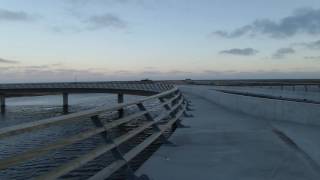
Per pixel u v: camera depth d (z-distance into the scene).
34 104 149.50
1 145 29.52
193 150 11.40
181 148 11.73
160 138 12.40
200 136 14.02
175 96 19.92
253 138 13.50
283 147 11.73
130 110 37.00
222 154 10.80
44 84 117.19
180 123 16.89
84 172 15.19
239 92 60.16
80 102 141.75
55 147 5.54
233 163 9.70
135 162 11.72
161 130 12.18
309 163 9.59
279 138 13.45
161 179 8.29
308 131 14.84
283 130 15.21
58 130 31.25
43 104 149.00
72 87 113.38
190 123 18.12
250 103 22.66
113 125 7.98
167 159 10.16
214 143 12.57
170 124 14.14
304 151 10.97
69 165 5.96
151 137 11.07
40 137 30.33
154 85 97.12
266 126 16.84
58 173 5.60
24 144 28.95
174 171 8.95
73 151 22.03
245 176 8.50
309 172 8.77
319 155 10.32
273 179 8.24
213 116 21.84
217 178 8.36
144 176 8.39
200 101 38.25
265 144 12.29
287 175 8.53
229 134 14.48
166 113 14.18
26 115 95.38
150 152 13.12
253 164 9.56
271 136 13.92
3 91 117.12
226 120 19.52
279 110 19.30
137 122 27.59
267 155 10.60
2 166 4.48
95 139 22.84
